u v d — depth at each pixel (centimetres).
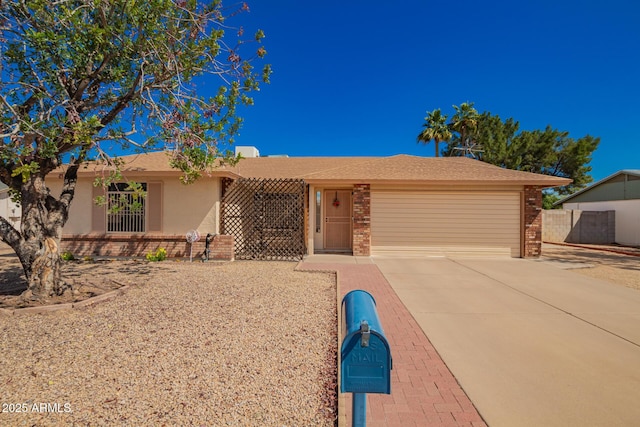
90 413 270
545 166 2569
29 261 577
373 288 728
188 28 614
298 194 1191
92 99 621
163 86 607
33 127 473
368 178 1156
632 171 1739
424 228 1191
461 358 391
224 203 1133
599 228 1814
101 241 1115
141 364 353
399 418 280
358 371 192
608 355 399
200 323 479
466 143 3033
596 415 285
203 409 278
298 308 559
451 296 666
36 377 324
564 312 565
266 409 280
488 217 1179
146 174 1071
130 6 539
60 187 1146
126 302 578
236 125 693
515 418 281
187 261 1062
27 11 525
